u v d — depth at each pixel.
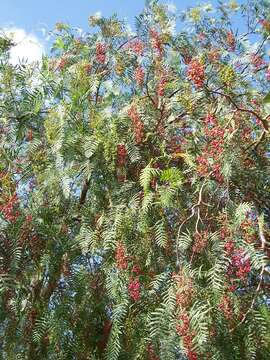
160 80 5.15
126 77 5.51
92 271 4.94
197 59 4.59
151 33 5.60
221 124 4.55
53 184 5.00
